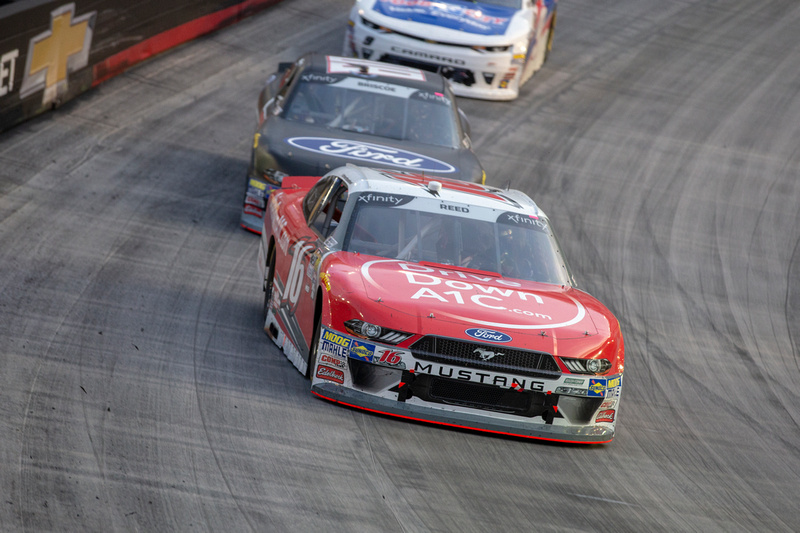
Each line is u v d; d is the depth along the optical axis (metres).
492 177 47.38
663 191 49.91
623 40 80.62
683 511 17.86
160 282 28.77
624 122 60.69
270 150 34.16
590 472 19.17
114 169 39.75
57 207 34.25
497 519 16.20
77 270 28.50
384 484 17.02
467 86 57.59
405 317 20.00
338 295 20.61
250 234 35.06
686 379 27.81
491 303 20.92
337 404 20.56
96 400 19.33
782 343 33.09
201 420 18.92
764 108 68.31
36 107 44.53
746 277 39.91
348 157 33.56
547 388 20.09
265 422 19.17
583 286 35.91
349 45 56.81
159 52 58.41
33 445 16.88
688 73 74.31
